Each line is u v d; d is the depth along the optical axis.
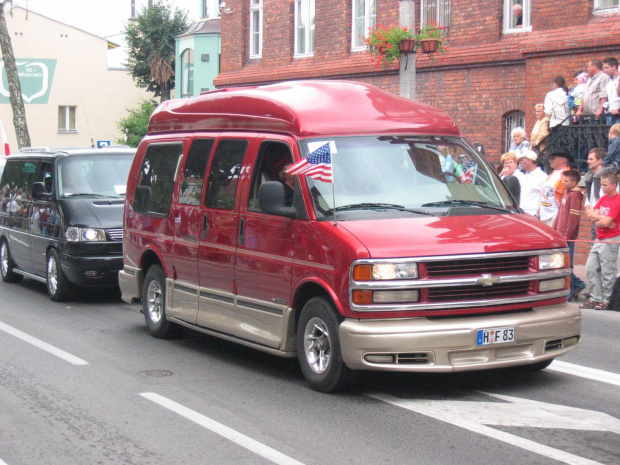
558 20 17.53
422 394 7.49
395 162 8.02
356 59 23.33
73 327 11.06
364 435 6.32
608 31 16.30
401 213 7.61
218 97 9.35
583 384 7.80
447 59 20.14
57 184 13.56
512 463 5.66
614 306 11.99
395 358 6.92
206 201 9.12
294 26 26.05
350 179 7.80
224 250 8.70
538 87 17.81
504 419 6.69
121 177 13.91
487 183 8.31
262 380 8.13
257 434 6.39
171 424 6.68
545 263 7.41
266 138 8.40
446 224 7.40
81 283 12.78
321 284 7.35
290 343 7.87
